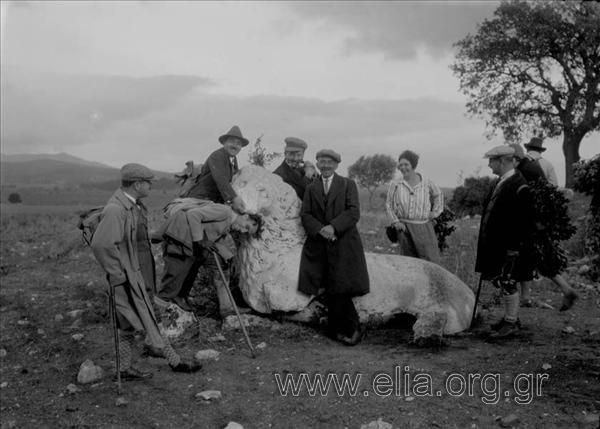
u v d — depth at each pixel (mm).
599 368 4988
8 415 4793
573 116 34844
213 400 4762
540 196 5797
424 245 7113
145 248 5406
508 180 5848
